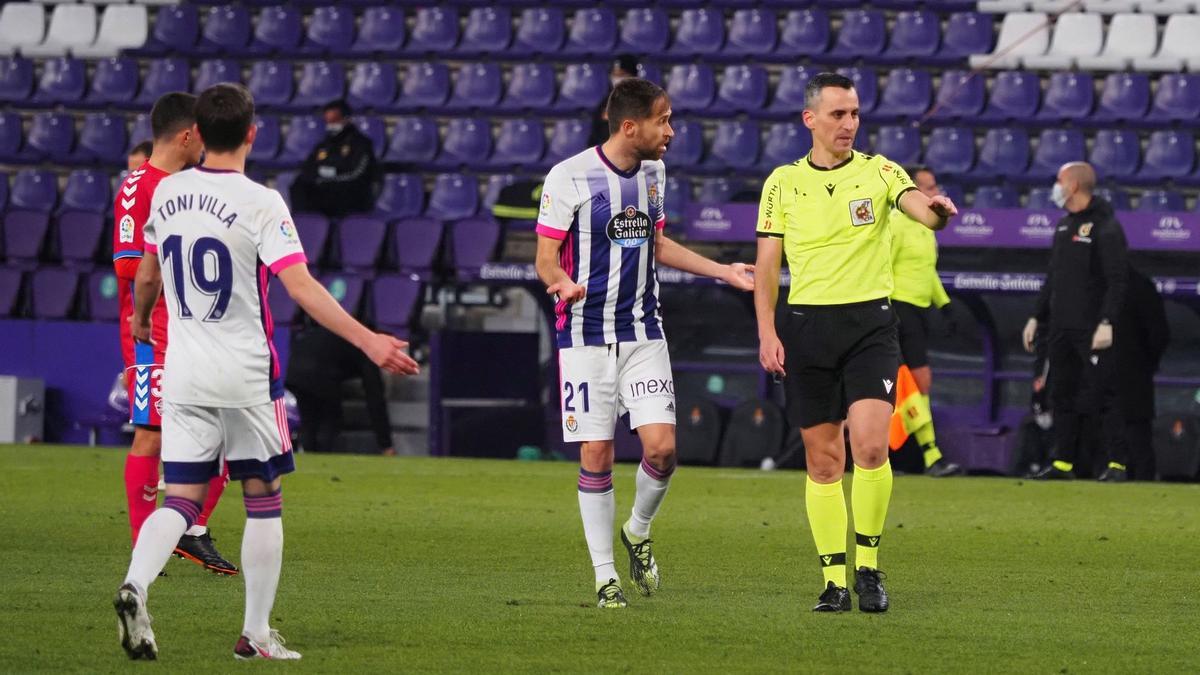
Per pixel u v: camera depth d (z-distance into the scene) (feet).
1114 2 254.47
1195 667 61.36
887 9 255.91
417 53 259.39
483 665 59.88
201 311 60.13
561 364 77.66
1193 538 108.37
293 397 193.57
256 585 60.08
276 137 249.14
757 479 156.15
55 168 253.03
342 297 200.54
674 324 191.42
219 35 270.46
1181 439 174.09
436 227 207.00
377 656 61.52
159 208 61.00
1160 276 178.40
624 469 172.35
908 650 64.49
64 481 141.08
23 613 71.15
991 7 254.47
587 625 69.82
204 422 60.29
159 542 59.16
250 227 59.93
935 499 136.98
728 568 91.66
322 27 269.03
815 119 76.95
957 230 180.65
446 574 87.56
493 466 169.27
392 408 200.75
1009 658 62.90
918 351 164.14
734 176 230.68
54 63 268.21
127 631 57.82
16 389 196.34
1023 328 182.80
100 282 211.61
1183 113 236.63
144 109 261.03
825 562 76.33
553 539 104.32
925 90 241.96
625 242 76.64
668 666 60.18
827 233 76.23
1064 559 97.19
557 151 239.91
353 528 109.40
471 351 192.44
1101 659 62.90
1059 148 230.27
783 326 78.13
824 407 76.79
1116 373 169.68
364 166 215.31
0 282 213.25
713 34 256.93
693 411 184.34
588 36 259.60
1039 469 176.55
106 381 200.23
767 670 59.67
